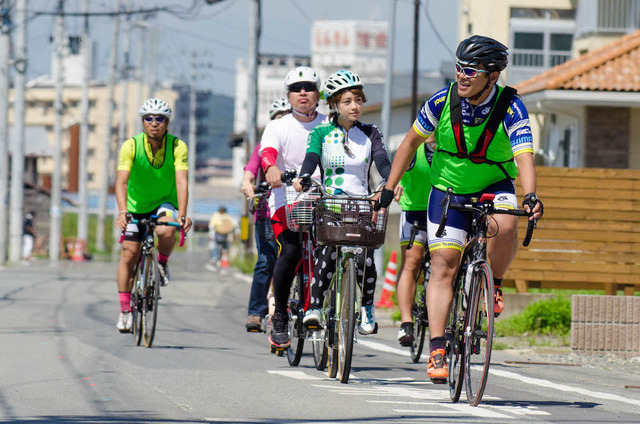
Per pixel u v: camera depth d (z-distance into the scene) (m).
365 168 14.20
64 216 127.69
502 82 63.16
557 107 41.88
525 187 11.47
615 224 24.73
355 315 13.89
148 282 18.03
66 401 11.60
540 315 22.92
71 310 26.55
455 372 12.27
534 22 63.78
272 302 17.05
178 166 18.09
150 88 127.31
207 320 25.50
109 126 93.12
